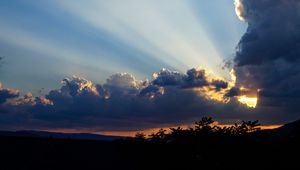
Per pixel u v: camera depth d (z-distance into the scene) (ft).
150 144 127.75
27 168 163.12
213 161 115.85
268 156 116.06
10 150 178.29
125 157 140.15
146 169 126.00
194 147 117.60
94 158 175.22
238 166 115.03
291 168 117.08
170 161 120.37
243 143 115.14
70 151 183.32
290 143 120.37
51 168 167.63
